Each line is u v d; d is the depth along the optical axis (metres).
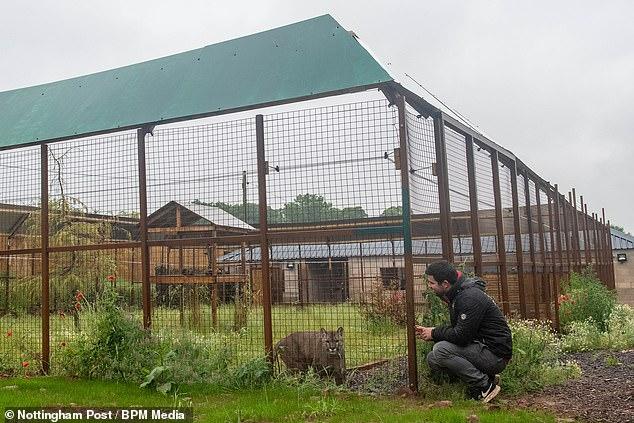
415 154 7.55
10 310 10.92
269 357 7.59
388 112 7.15
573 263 18.05
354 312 8.44
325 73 7.54
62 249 8.79
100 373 7.98
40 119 9.62
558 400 6.69
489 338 6.65
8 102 10.48
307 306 8.20
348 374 7.84
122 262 11.25
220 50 8.90
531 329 8.23
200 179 8.09
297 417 5.76
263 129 7.75
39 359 8.84
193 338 8.06
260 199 7.69
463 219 9.09
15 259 11.17
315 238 7.68
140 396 6.79
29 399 6.53
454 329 6.64
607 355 10.60
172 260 13.38
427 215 7.91
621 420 5.72
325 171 7.40
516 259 11.33
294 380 7.25
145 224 8.38
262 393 6.94
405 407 6.22
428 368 7.16
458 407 6.14
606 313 14.05
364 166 7.25
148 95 8.84
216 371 7.53
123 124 8.57
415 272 8.07
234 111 7.96
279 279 8.32
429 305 7.50
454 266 7.49
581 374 8.46
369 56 7.39
